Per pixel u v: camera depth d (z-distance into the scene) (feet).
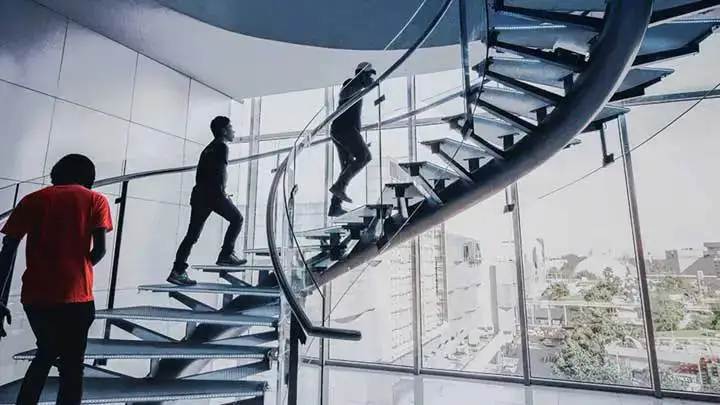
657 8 7.50
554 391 14.30
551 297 15.35
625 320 14.16
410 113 13.39
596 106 7.45
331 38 14.08
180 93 17.20
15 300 11.22
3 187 11.31
